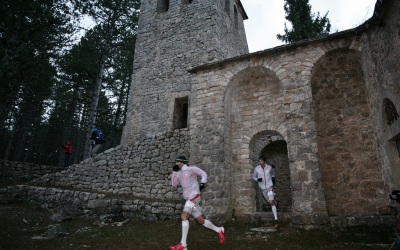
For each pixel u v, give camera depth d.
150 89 12.51
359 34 6.35
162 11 14.72
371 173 6.11
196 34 12.59
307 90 6.47
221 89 7.67
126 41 15.84
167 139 9.36
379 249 4.02
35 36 10.09
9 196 8.79
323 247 4.27
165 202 7.58
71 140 24.44
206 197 6.71
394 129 4.97
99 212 7.30
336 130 6.77
